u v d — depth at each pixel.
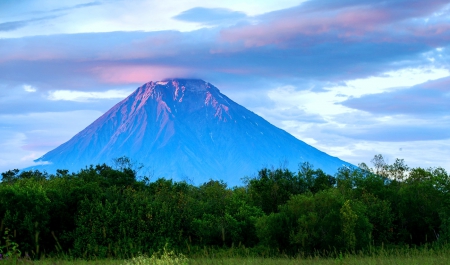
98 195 46.28
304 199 42.38
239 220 46.56
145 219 44.31
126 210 45.00
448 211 44.09
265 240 42.22
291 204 43.47
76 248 40.22
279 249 41.84
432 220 45.84
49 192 44.25
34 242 39.56
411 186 48.31
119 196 47.44
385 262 29.08
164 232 43.84
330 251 39.53
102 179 58.00
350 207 40.50
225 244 45.12
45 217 41.19
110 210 44.09
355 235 39.94
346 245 39.44
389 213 46.50
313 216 40.47
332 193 44.56
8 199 40.38
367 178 50.19
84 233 41.84
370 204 46.91
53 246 42.28
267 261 31.86
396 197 48.12
